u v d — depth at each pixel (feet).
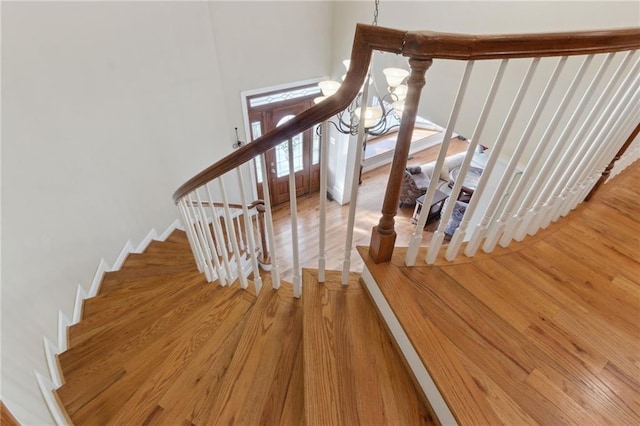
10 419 2.47
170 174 11.07
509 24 7.48
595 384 3.06
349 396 3.32
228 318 5.07
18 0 6.03
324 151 3.48
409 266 4.20
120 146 8.80
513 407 2.85
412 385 3.46
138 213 9.86
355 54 2.83
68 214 7.17
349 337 3.89
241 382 3.87
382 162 20.74
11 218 5.66
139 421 3.65
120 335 5.32
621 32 2.82
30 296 5.79
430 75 9.47
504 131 3.25
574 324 3.62
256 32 12.12
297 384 3.85
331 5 13.19
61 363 5.03
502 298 3.88
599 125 4.12
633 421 2.81
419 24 9.59
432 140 23.09
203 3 10.41
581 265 4.46
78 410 4.16
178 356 4.41
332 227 16.31
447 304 3.74
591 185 5.37
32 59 6.34
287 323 4.63
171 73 10.07
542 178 4.07
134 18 8.49
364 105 3.08
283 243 15.23
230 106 13.01
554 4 6.66
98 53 7.75
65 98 7.07
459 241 4.17
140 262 9.30
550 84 2.98
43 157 6.55
